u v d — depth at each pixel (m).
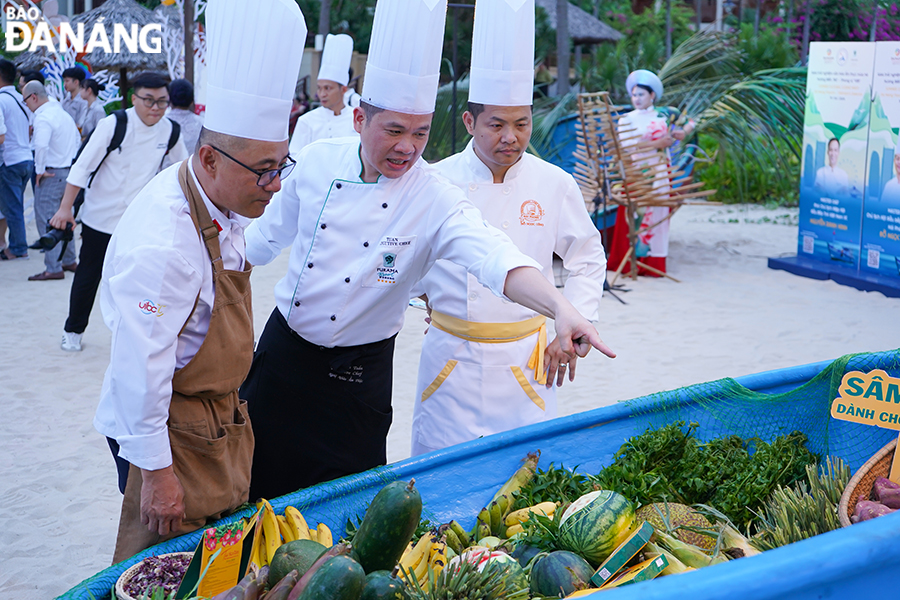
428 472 2.82
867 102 9.34
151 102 6.42
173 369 2.26
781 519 2.61
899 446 2.74
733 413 3.19
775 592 1.62
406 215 2.88
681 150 12.29
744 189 15.41
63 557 3.84
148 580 2.14
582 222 3.54
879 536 1.74
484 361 3.39
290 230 3.22
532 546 2.46
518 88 3.19
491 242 2.74
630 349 7.09
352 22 22.03
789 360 6.76
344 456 3.06
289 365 3.02
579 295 3.51
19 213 9.90
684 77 15.11
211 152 2.29
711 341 7.31
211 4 2.27
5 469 4.71
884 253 9.33
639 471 2.82
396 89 2.67
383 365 3.09
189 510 2.37
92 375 6.26
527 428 3.00
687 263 10.58
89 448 5.02
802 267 9.95
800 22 26.05
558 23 15.82
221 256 2.40
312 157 3.03
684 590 1.57
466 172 3.47
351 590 1.77
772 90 13.78
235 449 2.50
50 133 8.79
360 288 2.89
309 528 2.52
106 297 2.38
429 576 2.12
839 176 9.84
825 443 3.11
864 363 3.09
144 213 2.28
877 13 25.88
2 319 7.60
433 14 2.66
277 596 1.88
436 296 3.43
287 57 2.28
